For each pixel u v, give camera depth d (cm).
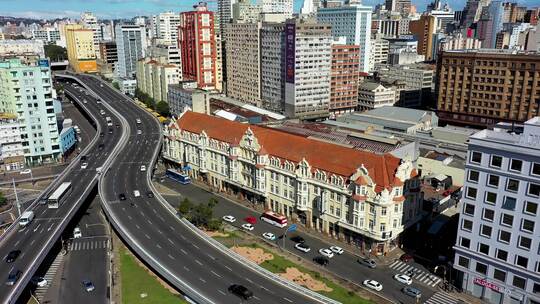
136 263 12312
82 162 19512
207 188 17600
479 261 10344
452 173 16688
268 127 19950
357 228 12519
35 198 16525
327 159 13600
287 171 14275
